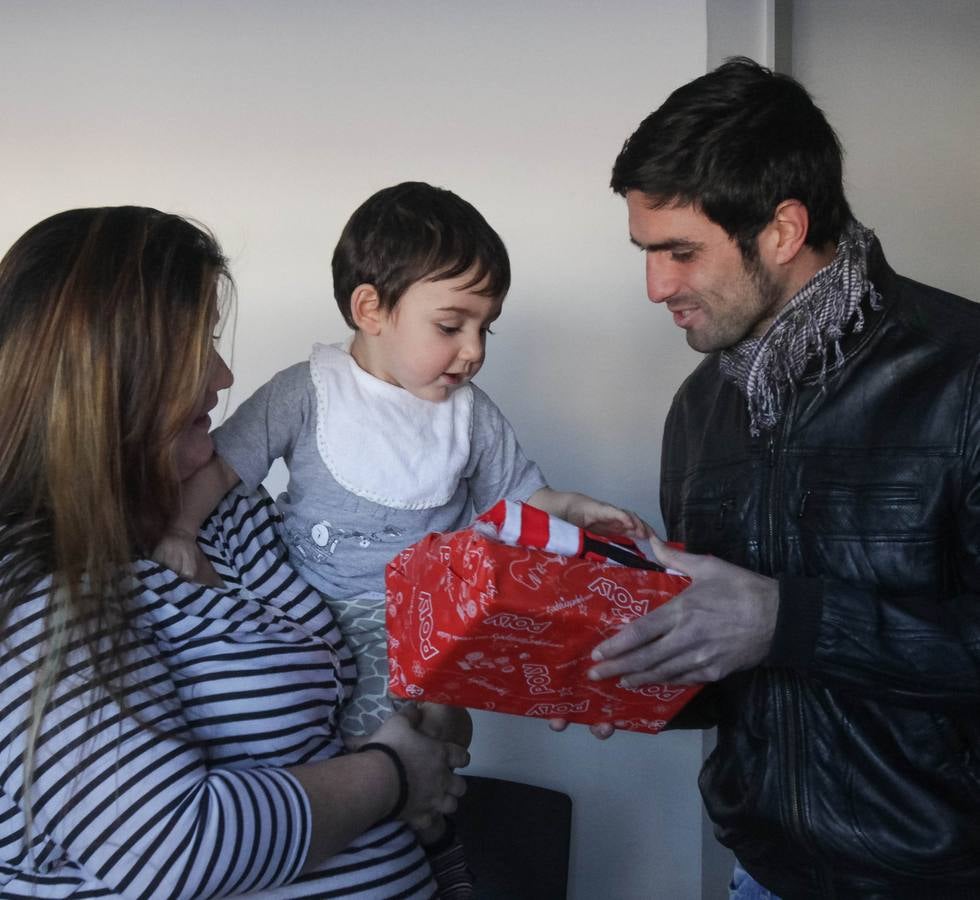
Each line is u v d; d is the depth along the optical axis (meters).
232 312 2.38
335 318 2.38
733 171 1.27
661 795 2.40
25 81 2.37
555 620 1.04
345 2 2.33
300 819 1.03
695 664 1.13
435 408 1.59
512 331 2.36
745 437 1.44
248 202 2.37
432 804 1.19
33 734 0.94
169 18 2.35
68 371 1.04
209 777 1.00
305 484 1.54
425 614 1.12
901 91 2.73
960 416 1.27
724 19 2.34
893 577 1.30
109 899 0.99
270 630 1.15
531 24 2.31
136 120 2.37
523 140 2.33
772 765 1.37
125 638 1.01
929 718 1.29
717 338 1.37
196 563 1.15
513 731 2.42
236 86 2.35
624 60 2.29
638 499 2.37
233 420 1.50
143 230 1.10
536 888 2.06
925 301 1.35
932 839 1.28
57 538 1.01
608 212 2.32
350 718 1.41
